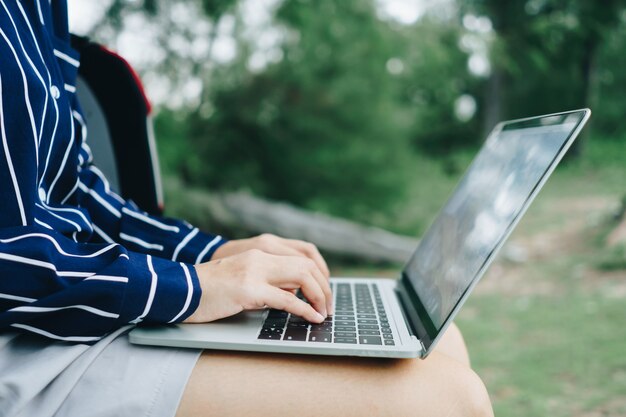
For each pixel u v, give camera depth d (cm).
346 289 122
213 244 114
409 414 69
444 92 945
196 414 70
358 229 505
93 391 71
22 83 78
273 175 585
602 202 679
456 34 662
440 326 78
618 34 1324
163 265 82
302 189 588
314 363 75
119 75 132
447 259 104
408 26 620
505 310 295
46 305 74
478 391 73
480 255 84
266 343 76
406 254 473
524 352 229
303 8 563
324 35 594
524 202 79
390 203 597
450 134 1505
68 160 98
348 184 584
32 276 74
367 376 73
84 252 81
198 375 73
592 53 1246
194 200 495
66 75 104
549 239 483
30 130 79
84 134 118
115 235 112
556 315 279
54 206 93
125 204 117
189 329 81
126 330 83
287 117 575
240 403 70
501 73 1262
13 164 77
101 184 115
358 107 584
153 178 141
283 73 575
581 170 1051
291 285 88
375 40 601
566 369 208
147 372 73
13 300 74
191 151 542
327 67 595
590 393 187
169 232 114
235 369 74
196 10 455
